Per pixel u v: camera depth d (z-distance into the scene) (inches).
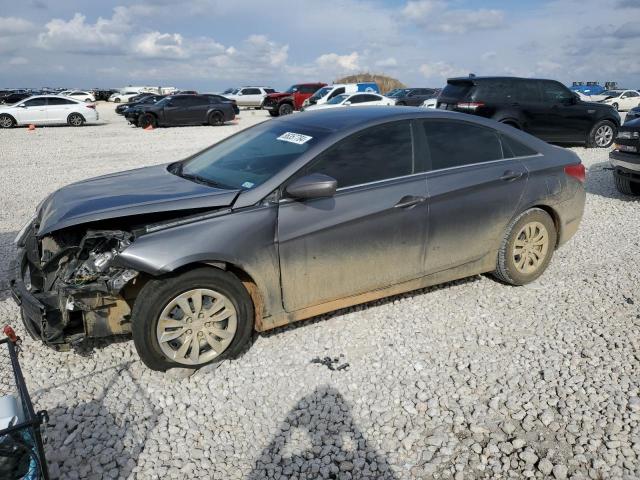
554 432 117.5
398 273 163.2
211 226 133.5
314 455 112.6
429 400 128.4
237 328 140.5
